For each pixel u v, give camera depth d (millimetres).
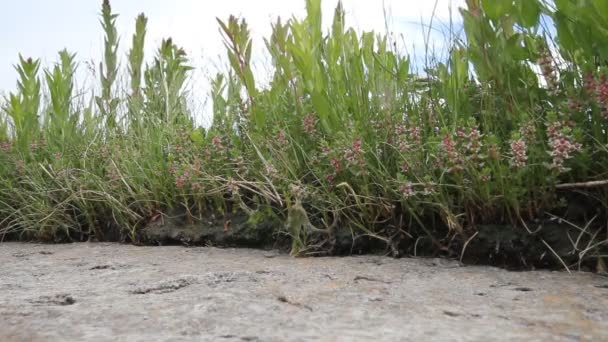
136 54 5012
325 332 1497
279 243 3326
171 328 1546
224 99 4242
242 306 1788
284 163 3279
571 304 1815
